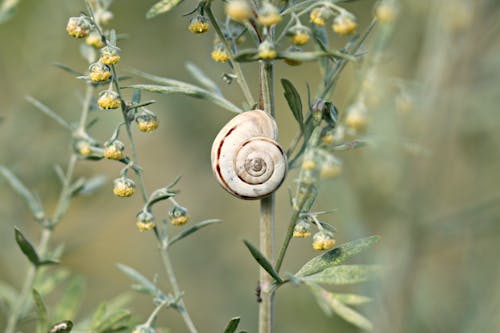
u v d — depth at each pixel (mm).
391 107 334
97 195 391
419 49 380
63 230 388
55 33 391
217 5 399
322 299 247
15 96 396
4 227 380
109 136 367
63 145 385
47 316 271
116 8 439
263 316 259
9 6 336
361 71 253
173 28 454
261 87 258
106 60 255
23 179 378
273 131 256
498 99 379
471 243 407
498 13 373
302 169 249
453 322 395
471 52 375
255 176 255
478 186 419
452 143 380
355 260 380
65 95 391
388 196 378
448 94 376
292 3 253
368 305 374
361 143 260
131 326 302
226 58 260
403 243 379
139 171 267
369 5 432
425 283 398
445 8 367
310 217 256
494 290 397
